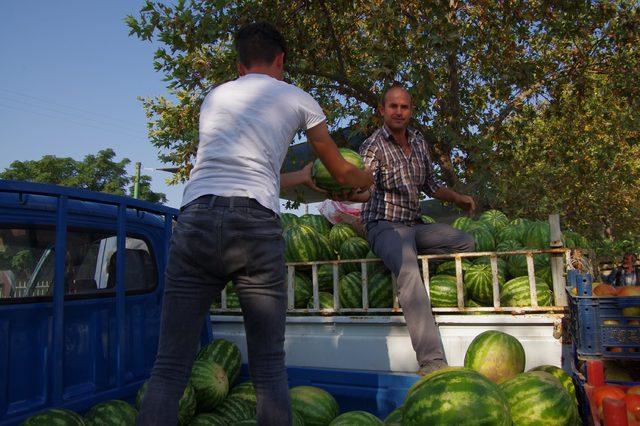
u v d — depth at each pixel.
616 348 2.64
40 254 2.90
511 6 11.52
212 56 9.95
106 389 3.13
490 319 3.52
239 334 4.02
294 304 4.21
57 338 2.78
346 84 11.92
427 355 3.37
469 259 4.61
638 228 19.58
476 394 2.38
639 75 11.82
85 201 3.12
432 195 4.81
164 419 2.03
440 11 9.34
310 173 3.13
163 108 12.94
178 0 8.98
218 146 2.22
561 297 3.52
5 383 2.58
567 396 2.79
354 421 2.88
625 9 11.70
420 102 9.87
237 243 2.07
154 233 3.71
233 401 3.61
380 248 3.86
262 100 2.29
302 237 4.74
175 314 2.13
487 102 13.00
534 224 4.95
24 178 46.03
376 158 4.23
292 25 11.73
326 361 3.77
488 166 10.43
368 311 3.83
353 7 11.59
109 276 3.36
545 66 12.98
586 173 15.02
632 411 2.41
